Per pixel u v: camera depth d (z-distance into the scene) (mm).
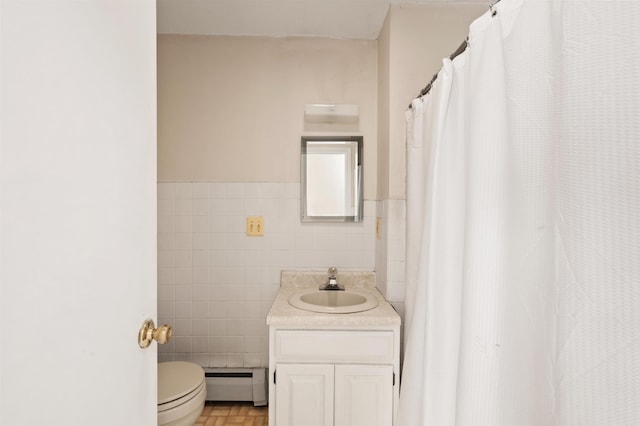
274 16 1853
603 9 492
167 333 730
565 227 550
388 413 1461
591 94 509
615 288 476
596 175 500
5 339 375
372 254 2074
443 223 1086
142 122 711
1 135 369
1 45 367
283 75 2062
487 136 793
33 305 414
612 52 481
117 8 604
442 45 1709
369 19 1865
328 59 2062
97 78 542
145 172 728
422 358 1185
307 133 2072
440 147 1092
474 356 802
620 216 471
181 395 1402
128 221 652
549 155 629
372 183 2070
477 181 809
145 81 725
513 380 720
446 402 1052
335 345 1458
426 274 1141
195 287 2053
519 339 703
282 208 2070
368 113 2070
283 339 1455
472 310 808
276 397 1462
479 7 1706
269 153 2064
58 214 455
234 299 2062
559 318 557
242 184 2061
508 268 750
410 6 1713
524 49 681
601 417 490
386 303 1690
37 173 419
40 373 425
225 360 2064
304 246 2072
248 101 2061
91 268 528
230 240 2061
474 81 846
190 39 2043
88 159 520
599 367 493
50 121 439
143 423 719
